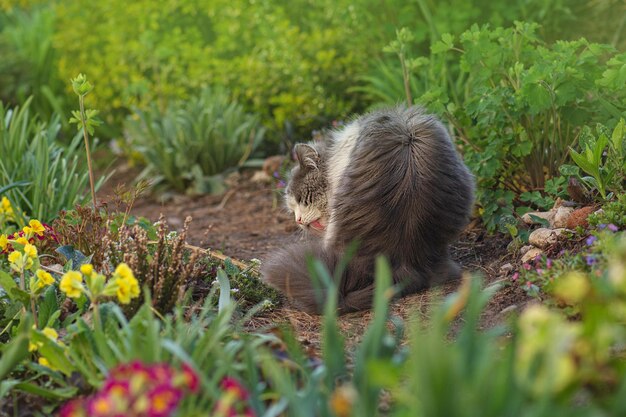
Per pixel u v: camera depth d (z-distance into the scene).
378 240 4.25
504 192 5.08
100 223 4.57
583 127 4.78
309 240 4.91
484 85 5.18
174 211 7.29
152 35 8.70
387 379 2.31
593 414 2.22
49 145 6.17
